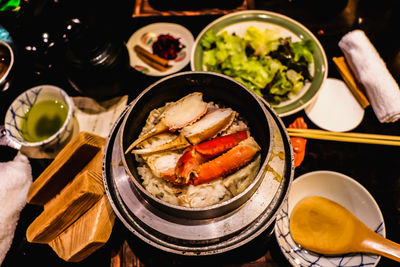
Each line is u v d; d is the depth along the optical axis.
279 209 0.33
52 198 0.41
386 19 0.52
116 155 0.35
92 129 0.47
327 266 0.37
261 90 0.47
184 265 0.38
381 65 0.45
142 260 0.39
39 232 0.35
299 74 0.46
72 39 0.44
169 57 0.52
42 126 0.45
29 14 0.51
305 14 0.53
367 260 0.36
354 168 0.43
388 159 0.43
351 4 0.54
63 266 0.40
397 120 0.45
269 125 0.32
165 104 0.38
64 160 0.38
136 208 0.33
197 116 0.36
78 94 0.49
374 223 0.38
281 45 0.48
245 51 0.50
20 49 0.49
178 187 0.35
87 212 0.36
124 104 0.48
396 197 0.41
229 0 0.54
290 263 0.36
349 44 0.47
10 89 0.50
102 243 0.36
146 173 0.36
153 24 0.54
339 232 0.38
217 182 0.35
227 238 0.32
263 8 0.54
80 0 0.54
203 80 0.36
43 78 0.50
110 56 0.44
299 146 0.43
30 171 0.44
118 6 0.55
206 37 0.49
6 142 0.46
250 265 0.38
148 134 0.35
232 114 0.36
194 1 0.54
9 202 0.41
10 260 0.41
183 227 0.32
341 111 0.47
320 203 0.40
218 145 0.35
